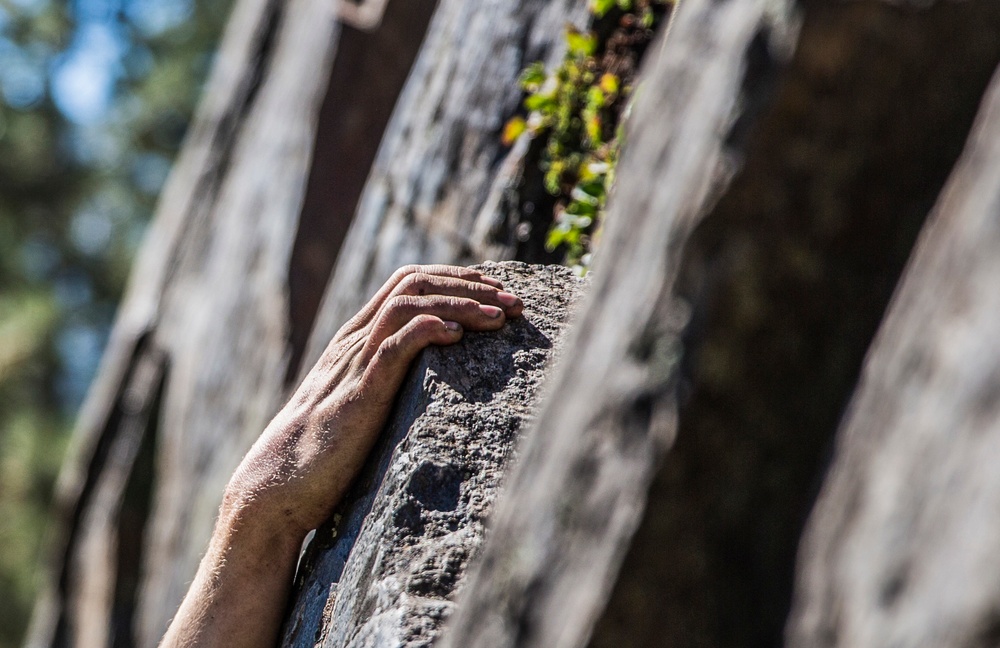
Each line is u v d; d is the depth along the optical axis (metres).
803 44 1.20
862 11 1.19
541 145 3.48
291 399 2.26
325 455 2.14
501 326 2.14
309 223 5.57
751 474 1.18
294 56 6.77
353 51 5.52
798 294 1.20
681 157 1.28
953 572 0.91
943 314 1.03
